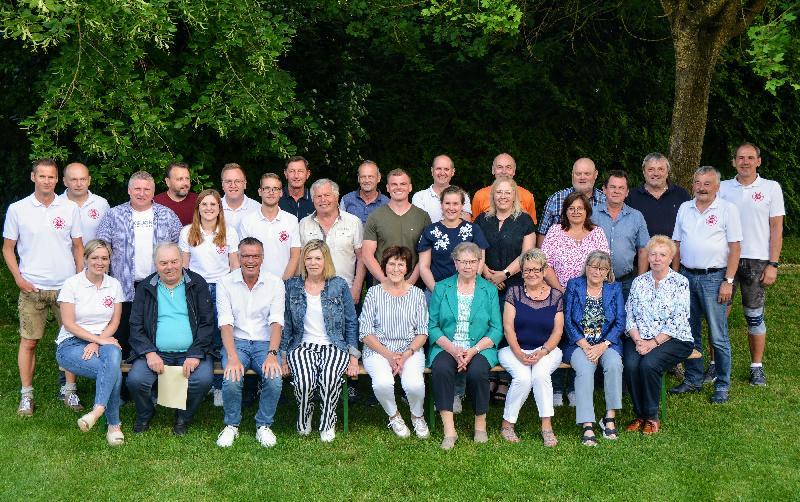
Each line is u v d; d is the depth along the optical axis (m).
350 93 9.51
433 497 4.25
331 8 8.53
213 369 5.27
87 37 6.39
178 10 6.79
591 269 5.29
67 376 5.66
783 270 10.60
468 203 6.30
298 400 5.09
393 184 5.76
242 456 4.79
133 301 5.21
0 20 5.93
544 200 11.86
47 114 6.40
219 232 5.59
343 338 5.34
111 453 4.82
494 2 6.48
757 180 6.11
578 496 4.26
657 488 4.34
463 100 11.55
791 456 4.75
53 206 5.56
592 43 11.60
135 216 5.55
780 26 5.77
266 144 7.75
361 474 4.53
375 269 5.74
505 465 4.64
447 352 5.22
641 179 12.19
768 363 6.76
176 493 4.29
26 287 5.50
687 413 5.53
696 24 7.03
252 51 6.95
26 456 4.75
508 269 5.62
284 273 5.75
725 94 12.63
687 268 5.91
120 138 6.48
